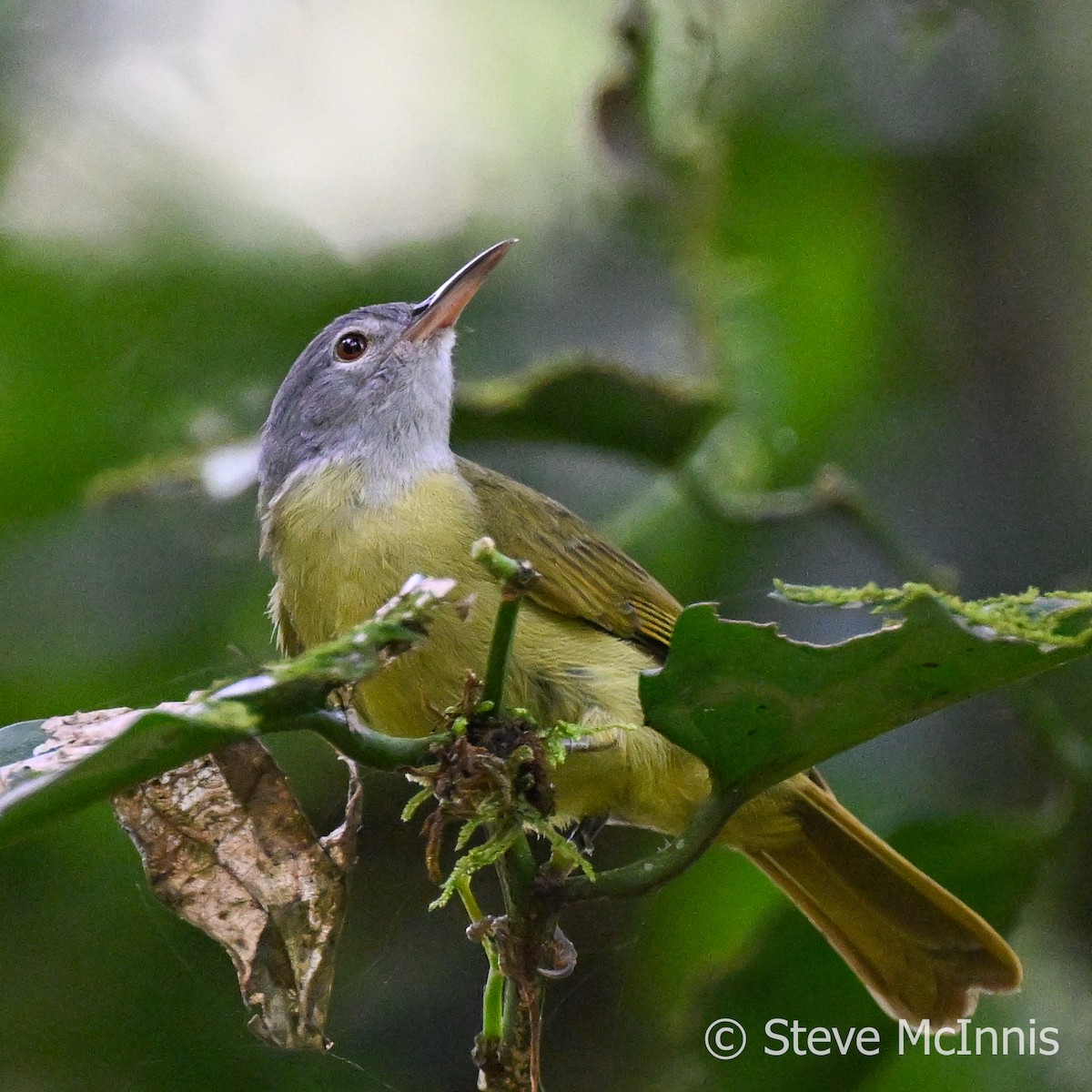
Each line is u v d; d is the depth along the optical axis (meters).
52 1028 8.86
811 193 10.72
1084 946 8.56
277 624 8.36
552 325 10.98
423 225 11.53
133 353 10.55
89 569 10.20
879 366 10.49
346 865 5.42
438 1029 9.20
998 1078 8.23
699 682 4.82
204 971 8.95
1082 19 10.77
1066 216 10.63
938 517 10.23
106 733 4.68
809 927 8.00
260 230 11.16
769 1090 7.84
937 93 10.77
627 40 9.41
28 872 9.09
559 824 7.98
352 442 8.35
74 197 10.90
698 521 9.91
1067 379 10.44
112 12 10.98
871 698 4.81
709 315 9.76
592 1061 9.13
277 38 11.65
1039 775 9.36
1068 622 4.73
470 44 12.13
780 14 11.17
